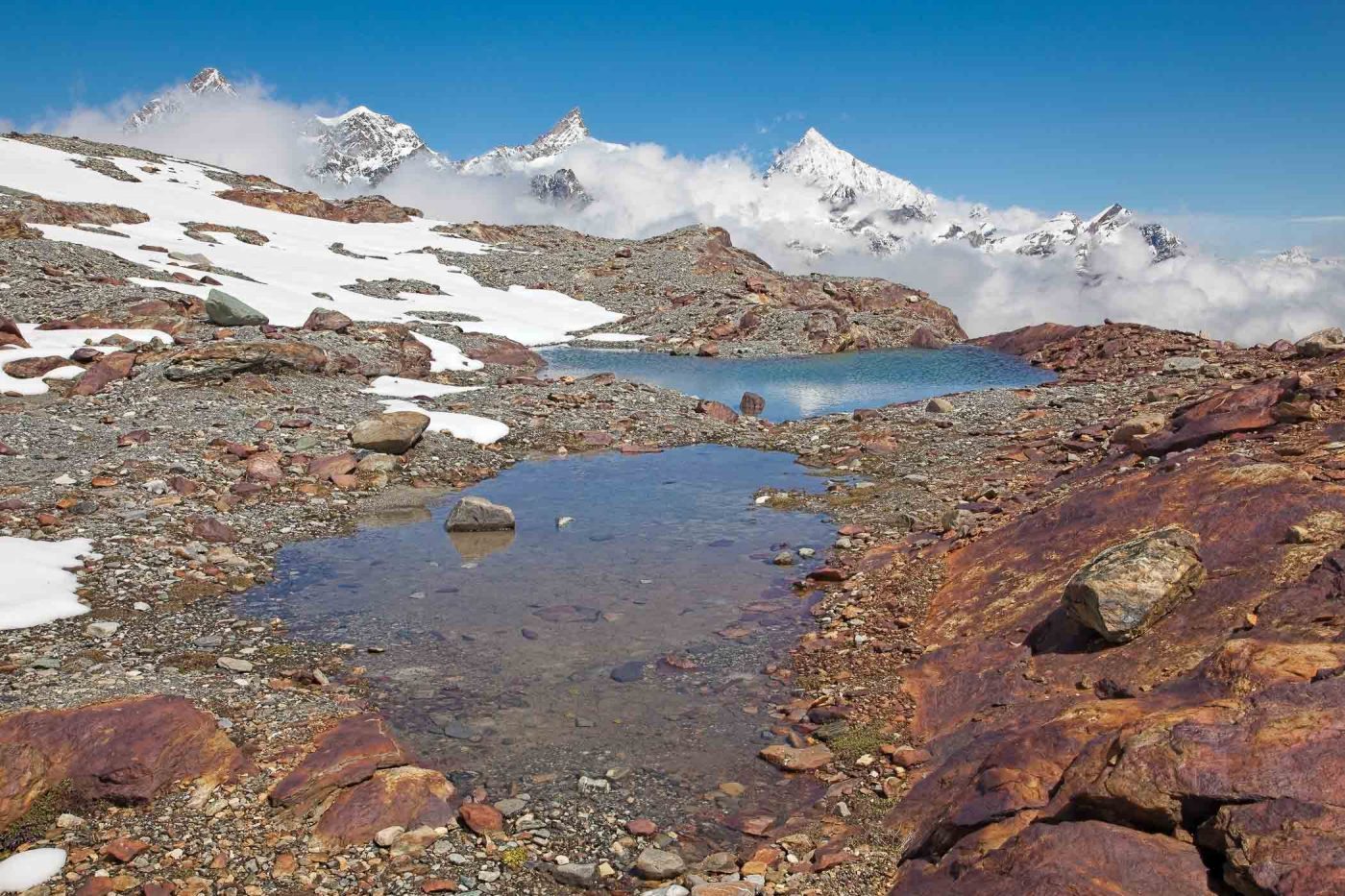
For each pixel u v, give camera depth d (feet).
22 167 250.98
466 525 61.26
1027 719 28.63
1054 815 21.11
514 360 147.64
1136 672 28.89
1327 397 49.11
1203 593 31.37
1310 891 15.74
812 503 66.74
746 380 140.56
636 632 44.11
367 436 78.74
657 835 27.40
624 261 262.67
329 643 42.65
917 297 235.40
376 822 26.55
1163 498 40.57
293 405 89.56
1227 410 52.19
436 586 50.72
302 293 176.55
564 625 44.96
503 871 25.32
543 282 236.84
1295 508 34.04
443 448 82.64
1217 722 20.25
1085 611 31.99
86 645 40.70
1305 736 18.84
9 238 155.63
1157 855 18.33
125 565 50.67
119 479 65.00
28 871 23.62
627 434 92.22
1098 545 40.04
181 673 38.11
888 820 26.58
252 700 35.27
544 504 68.13
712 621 45.34
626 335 194.49
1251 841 17.20
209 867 24.34
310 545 58.59
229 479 68.90
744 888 23.66
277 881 24.06
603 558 55.42
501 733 34.24
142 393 87.86
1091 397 94.43
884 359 165.78
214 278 165.17
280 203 290.76
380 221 305.32
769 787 30.22
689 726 34.83
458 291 216.33
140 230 204.23
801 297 229.04
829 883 23.88
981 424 88.17
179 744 28.14
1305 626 26.55
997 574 43.04
